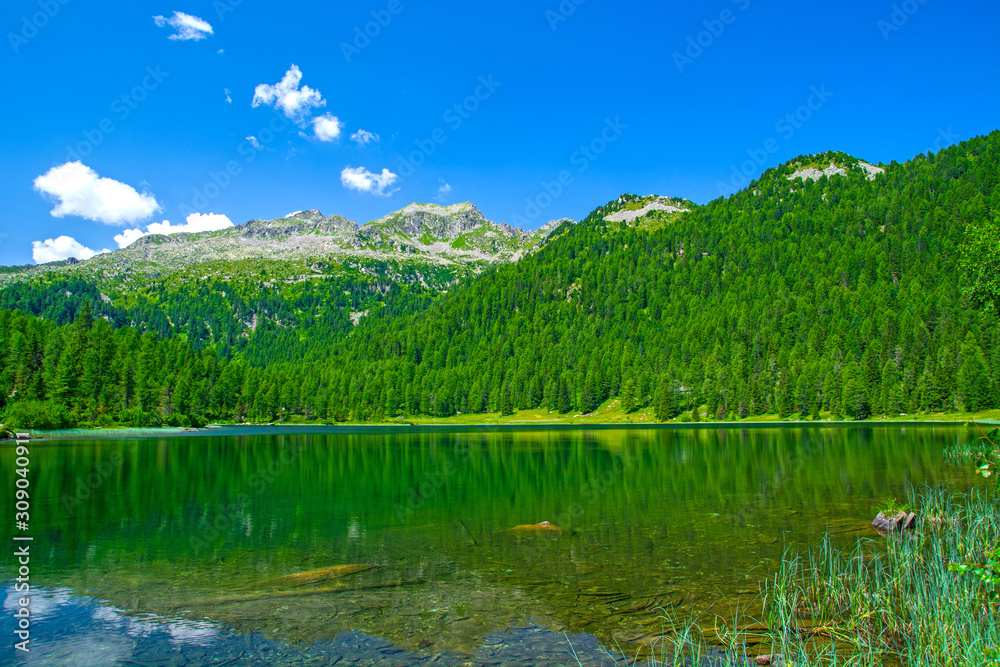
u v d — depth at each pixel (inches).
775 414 6067.9
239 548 861.2
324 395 7559.1
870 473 1592.0
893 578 617.3
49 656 476.7
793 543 836.6
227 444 3324.3
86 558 802.8
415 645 499.5
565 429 5290.4
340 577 706.8
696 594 625.0
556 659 468.8
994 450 378.9
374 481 1654.8
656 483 1519.4
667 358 7500.0
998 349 5187.0
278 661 466.0
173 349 6884.8
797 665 437.1
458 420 7500.0
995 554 354.0
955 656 443.2
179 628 542.6
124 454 2534.5
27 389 4542.3
